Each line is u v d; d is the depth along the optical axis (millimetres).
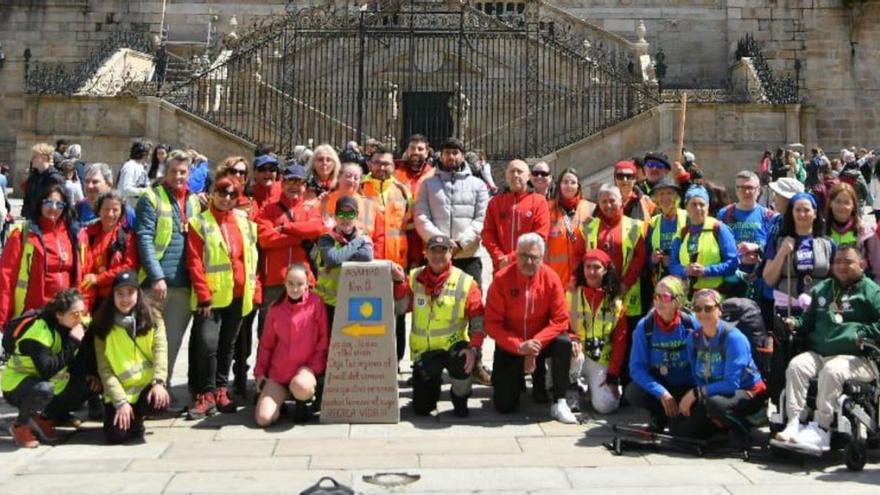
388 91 25281
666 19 31547
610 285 9172
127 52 27188
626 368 9359
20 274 8297
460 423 8570
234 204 9062
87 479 6691
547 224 9578
